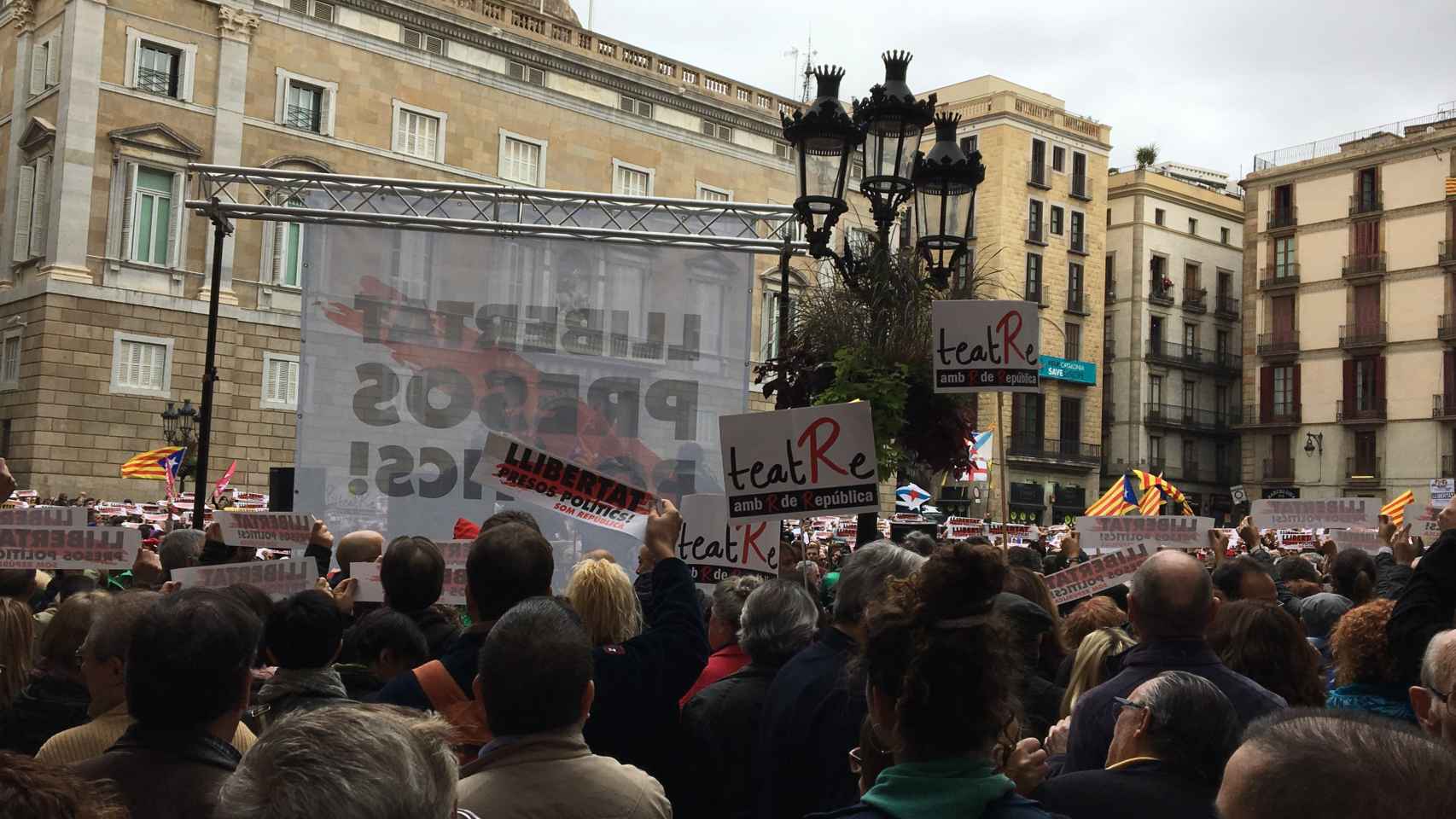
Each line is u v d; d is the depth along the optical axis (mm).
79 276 33156
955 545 2867
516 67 40594
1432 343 56594
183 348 34625
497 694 3135
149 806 2852
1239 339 69562
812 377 8492
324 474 11047
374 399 11203
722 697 4637
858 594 4156
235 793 1797
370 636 4812
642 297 11883
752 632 4734
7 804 1779
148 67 34438
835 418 6293
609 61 42281
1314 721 1703
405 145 38406
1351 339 59250
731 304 12023
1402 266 57781
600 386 11680
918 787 2592
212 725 3055
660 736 4305
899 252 8961
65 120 33125
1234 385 69250
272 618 4074
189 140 34688
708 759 4523
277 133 36125
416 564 5199
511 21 40594
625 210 12484
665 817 3174
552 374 11586
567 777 3068
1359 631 4418
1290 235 62188
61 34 34062
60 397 32719
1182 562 4105
